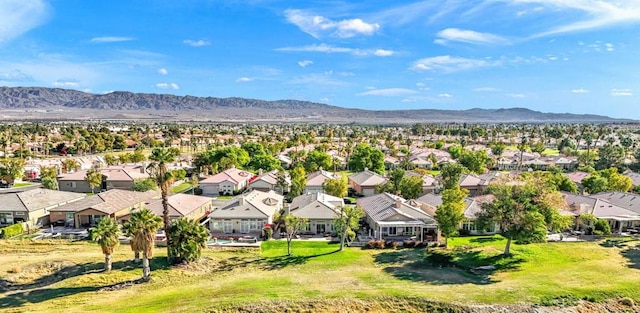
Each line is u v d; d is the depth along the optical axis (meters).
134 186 90.69
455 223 53.84
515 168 139.38
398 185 81.25
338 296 39.31
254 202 67.50
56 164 116.56
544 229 48.75
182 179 107.00
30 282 43.53
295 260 50.72
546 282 42.88
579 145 196.62
